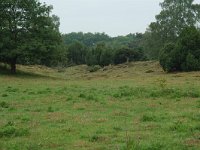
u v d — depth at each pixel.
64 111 21.33
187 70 53.28
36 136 14.90
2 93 30.67
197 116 18.52
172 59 54.34
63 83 42.47
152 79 45.91
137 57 83.94
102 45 95.56
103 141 13.88
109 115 19.72
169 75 50.28
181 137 14.13
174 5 83.31
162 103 24.22
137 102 24.91
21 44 54.69
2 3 55.62
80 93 30.20
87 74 67.38
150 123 17.14
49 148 13.12
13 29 55.91
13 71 57.44
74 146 13.30
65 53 59.97
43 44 55.12
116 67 72.62
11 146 13.33
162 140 13.70
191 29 55.25
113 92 30.70
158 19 83.69
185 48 53.78
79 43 115.19
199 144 13.04
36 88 35.00
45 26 57.59
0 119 18.70
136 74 57.31
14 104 24.31
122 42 175.88
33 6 56.34
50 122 17.88
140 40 131.25
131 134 14.86
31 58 55.62
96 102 25.16
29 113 20.64
